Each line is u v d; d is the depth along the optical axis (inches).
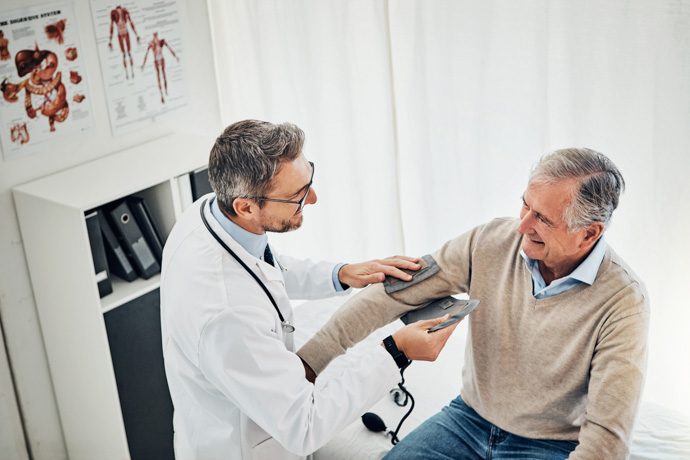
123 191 82.0
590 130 74.8
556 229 56.1
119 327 86.0
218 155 58.4
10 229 87.7
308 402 58.2
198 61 104.0
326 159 103.7
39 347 93.8
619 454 54.6
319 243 110.0
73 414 95.5
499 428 65.2
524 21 75.5
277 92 106.3
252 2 101.8
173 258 62.1
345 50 94.5
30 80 85.7
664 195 71.2
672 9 65.0
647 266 74.6
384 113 93.6
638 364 55.7
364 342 85.7
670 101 67.9
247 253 61.1
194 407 66.3
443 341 60.5
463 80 83.4
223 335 56.9
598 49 71.1
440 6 82.0
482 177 86.6
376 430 72.9
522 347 61.7
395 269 68.7
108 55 92.7
